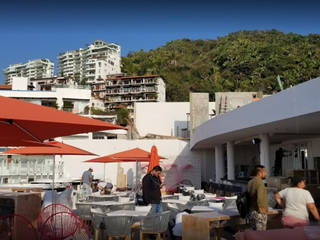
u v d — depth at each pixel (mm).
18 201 5715
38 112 3686
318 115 8258
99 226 6523
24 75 193375
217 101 31031
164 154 25000
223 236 7805
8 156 22406
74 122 3707
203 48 127875
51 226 5887
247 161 25547
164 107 48312
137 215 6684
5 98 3855
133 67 114562
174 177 24406
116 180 24344
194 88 95875
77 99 56469
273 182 12164
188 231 6285
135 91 95438
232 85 87188
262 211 5355
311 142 17688
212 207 8125
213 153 25234
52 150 10961
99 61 127688
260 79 84438
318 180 12805
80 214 8531
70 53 169625
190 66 112812
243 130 12648
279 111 9352
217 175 21594
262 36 120062
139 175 23734
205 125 17141
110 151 24938
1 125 4020
